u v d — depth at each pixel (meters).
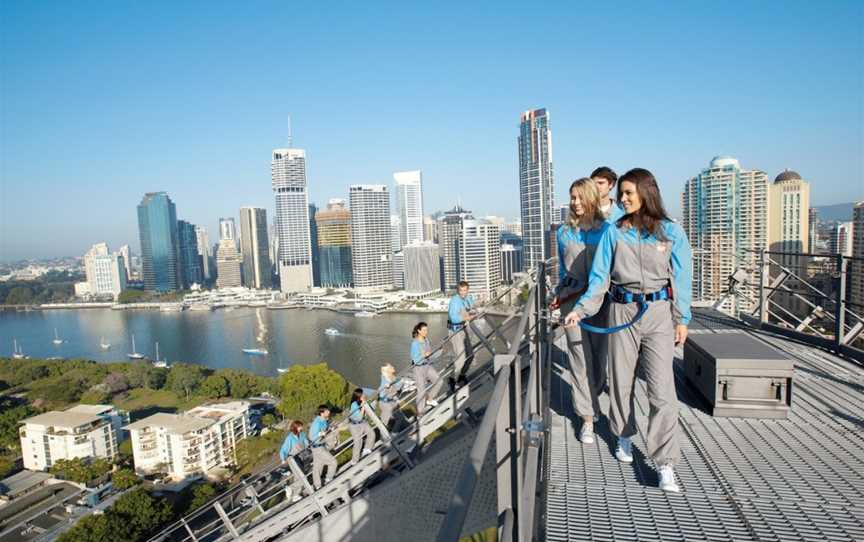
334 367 84.50
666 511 2.92
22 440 63.34
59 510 50.47
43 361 100.56
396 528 6.89
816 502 3.02
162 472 58.19
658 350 3.15
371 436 8.80
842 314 6.75
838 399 4.95
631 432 3.47
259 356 99.75
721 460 3.63
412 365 8.51
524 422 2.08
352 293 186.88
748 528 2.74
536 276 3.98
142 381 88.88
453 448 6.51
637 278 3.12
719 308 10.02
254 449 61.41
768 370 4.41
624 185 3.17
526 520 1.85
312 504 7.83
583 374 3.89
